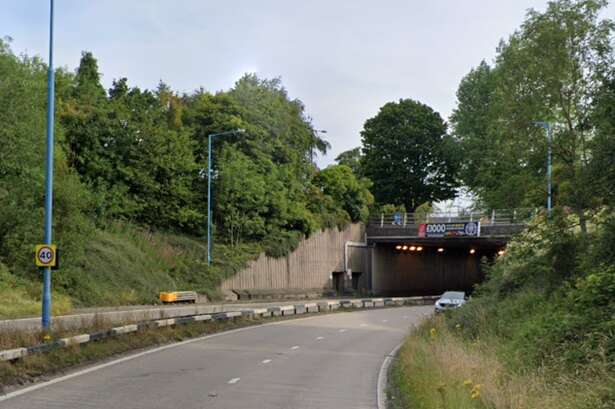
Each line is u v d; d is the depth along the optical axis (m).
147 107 54.06
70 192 36.88
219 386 13.52
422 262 76.06
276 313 38.00
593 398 10.22
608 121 18.92
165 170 51.75
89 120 48.19
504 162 34.31
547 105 29.30
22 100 34.00
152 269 45.62
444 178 86.12
